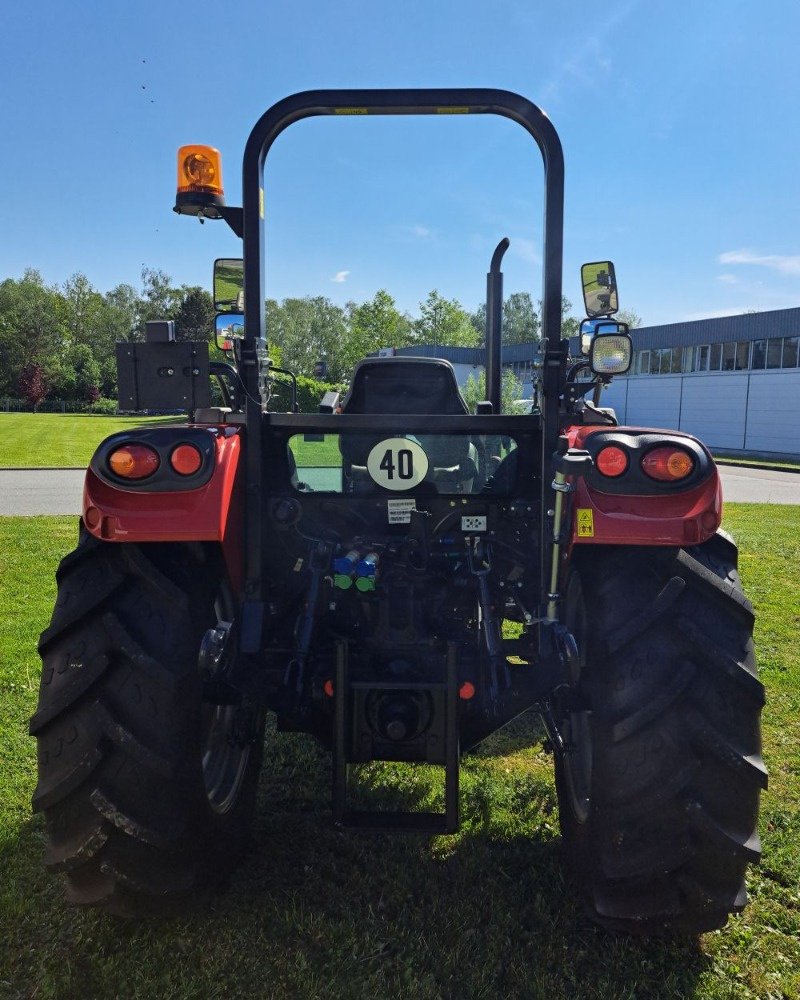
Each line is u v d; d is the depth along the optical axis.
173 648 1.97
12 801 2.89
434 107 2.21
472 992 2.00
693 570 2.02
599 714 2.00
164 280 98.19
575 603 2.44
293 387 3.04
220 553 2.33
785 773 3.21
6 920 2.25
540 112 2.18
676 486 1.99
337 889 2.41
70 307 98.69
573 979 2.04
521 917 2.29
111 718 1.91
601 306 2.53
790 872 2.51
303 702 2.21
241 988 2.01
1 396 72.25
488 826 2.81
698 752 1.91
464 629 2.56
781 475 20.86
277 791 3.05
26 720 3.60
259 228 2.24
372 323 37.69
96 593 2.00
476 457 2.54
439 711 2.16
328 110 2.23
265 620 2.48
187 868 2.05
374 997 1.98
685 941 2.20
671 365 34.69
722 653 1.92
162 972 2.05
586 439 2.07
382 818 2.15
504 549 2.57
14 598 5.83
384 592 2.42
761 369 30.59
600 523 2.03
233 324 2.48
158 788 1.95
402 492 2.54
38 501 12.02
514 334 28.11
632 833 1.94
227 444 2.16
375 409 3.86
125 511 2.00
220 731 2.54
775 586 6.44
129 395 2.09
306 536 2.56
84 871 1.98
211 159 2.22
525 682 2.16
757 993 2.04
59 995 1.98
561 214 2.18
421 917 2.28
